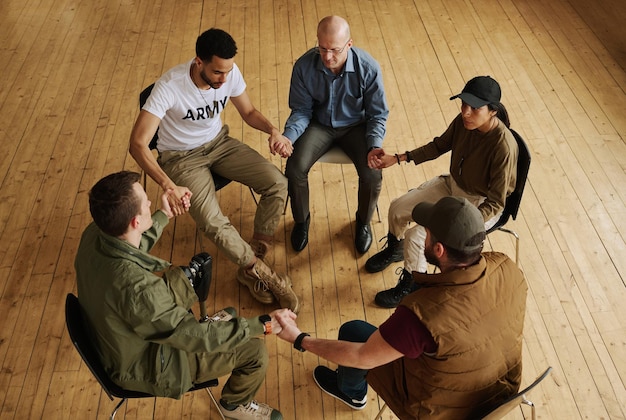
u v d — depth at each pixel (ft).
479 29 16.62
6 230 11.51
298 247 11.25
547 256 11.04
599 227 11.50
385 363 6.55
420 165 12.83
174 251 11.30
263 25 16.81
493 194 8.81
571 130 13.53
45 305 10.33
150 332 6.61
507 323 6.30
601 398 9.14
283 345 9.90
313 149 10.75
